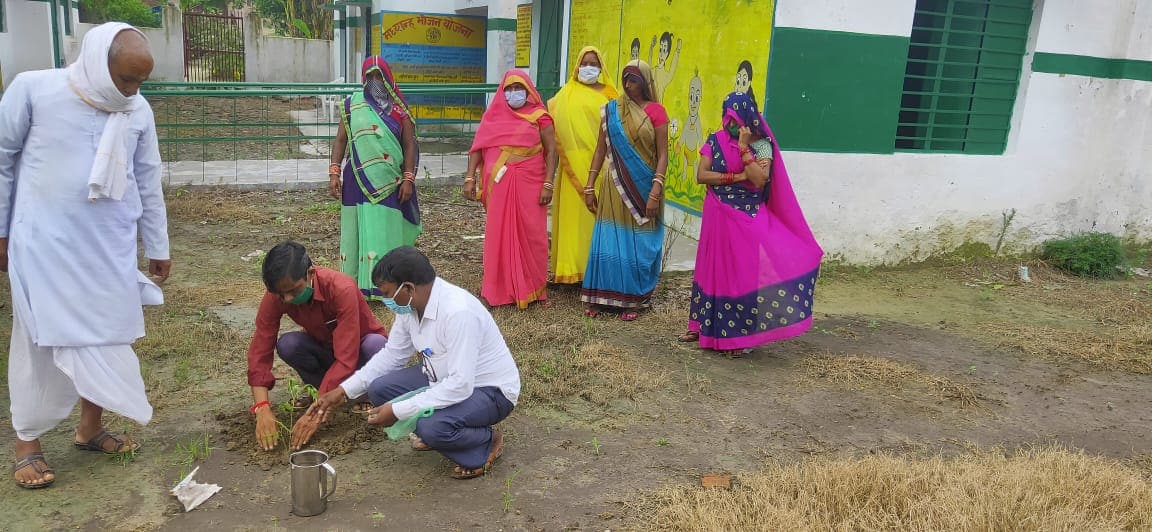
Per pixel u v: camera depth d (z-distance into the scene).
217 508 3.36
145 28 22.75
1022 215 8.10
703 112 7.66
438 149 13.87
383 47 14.88
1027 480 3.48
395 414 3.39
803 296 5.16
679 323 5.93
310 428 3.68
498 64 13.84
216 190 9.66
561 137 6.16
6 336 5.09
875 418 4.50
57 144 3.20
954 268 7.86
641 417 4.39
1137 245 8.78
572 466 3.84
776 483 3.53
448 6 15.13
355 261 5.92
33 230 3.22
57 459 3.69
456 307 3.38
